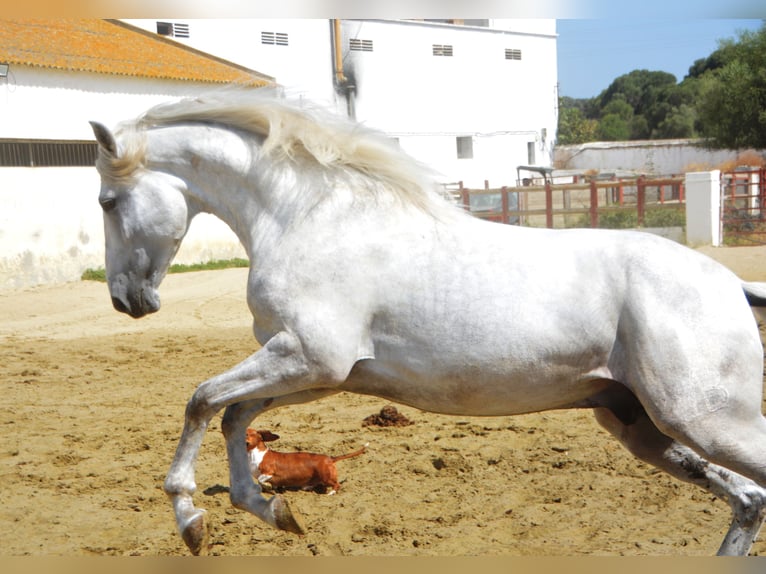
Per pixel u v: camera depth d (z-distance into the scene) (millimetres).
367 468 6203
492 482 5844
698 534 4773
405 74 32250
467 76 34406
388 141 4141
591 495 5512
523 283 3697
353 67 30656
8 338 12758
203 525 3975
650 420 4086
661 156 40312
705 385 3516
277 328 3936
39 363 10711
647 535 4797
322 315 3820
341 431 7281
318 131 4117
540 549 4633
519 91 36625
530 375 3689
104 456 6680
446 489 5715
